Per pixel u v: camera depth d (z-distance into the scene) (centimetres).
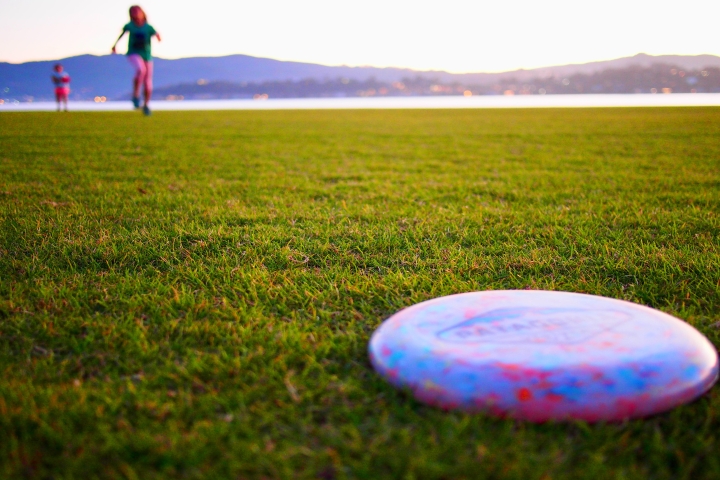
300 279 245
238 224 343
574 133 1042
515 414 126
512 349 137
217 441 122
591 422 126
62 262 263
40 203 395
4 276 243
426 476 111
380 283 236
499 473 111
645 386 127
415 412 134
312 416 136
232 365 161
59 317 200
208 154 729
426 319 156
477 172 575
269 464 114
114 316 204
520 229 328
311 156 721
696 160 643
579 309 161
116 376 156
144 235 305
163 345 177
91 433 128
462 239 309
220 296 225
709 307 208
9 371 158
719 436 127
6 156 674
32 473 114
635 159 661
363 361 165
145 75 1062
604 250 282
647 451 121
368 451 120
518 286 234
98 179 514
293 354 167
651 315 156
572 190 461
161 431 128
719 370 145
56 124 1283
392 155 737
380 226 335
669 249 279
